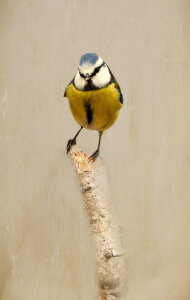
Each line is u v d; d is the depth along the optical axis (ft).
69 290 11.46
